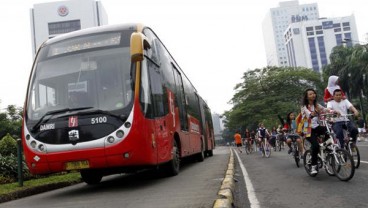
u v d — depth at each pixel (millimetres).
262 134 18547
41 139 7586
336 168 7586
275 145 22500
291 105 47906
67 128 7480
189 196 6156
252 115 50812
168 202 5750
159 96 9078
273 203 5730
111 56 8047
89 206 6074
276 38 192500
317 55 144125
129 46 8117
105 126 7387
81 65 8055
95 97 7676
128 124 7375
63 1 144875
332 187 6738
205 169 11648
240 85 52719
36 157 7551
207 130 21688
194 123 15180
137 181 9578
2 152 13594
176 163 10227
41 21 143875
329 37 144375
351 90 48188
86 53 8172
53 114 7672
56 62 8242
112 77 7816
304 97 8062
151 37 9398
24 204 7309
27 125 7793
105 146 7293
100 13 146875
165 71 10414
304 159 8719
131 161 7332
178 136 10930
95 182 10258
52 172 7594
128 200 6363
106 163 7320
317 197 5953
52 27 144250
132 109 7480
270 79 49688
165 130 9180
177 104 11438
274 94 49875
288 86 49938
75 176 12188
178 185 7887
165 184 8320
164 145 8922
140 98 7715
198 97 18188
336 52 50969
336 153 7453
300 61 147250
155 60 9312
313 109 8023
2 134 41281
